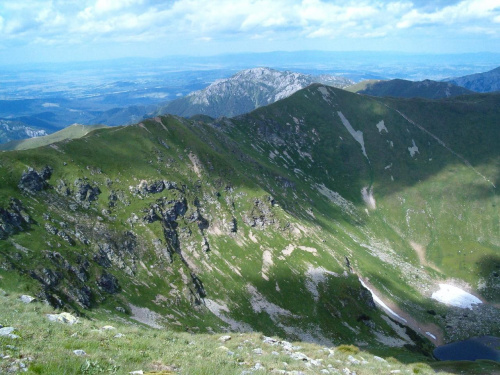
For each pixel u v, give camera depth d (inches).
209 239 6117.1
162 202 5910.4
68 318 1288.1
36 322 1075.3
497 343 6289.4
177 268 5083.7
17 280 3152.1
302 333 5098.4
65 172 5226.4
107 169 5812.0
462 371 2541.8
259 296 5482.3
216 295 5231.3
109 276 4205.2
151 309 4212.6
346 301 5989.2
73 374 691.4
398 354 4340.6
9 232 3782.0
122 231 4997.5
